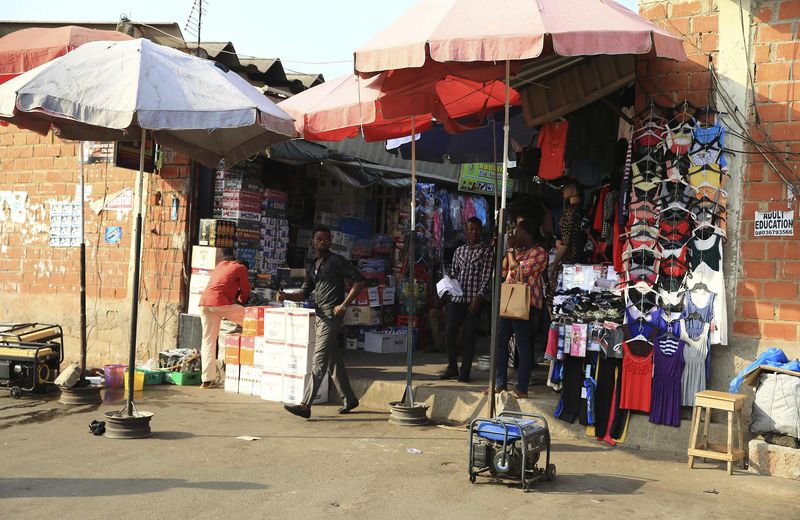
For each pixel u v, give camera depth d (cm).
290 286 1130
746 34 705
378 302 1248
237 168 1085
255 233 1110
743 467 655
